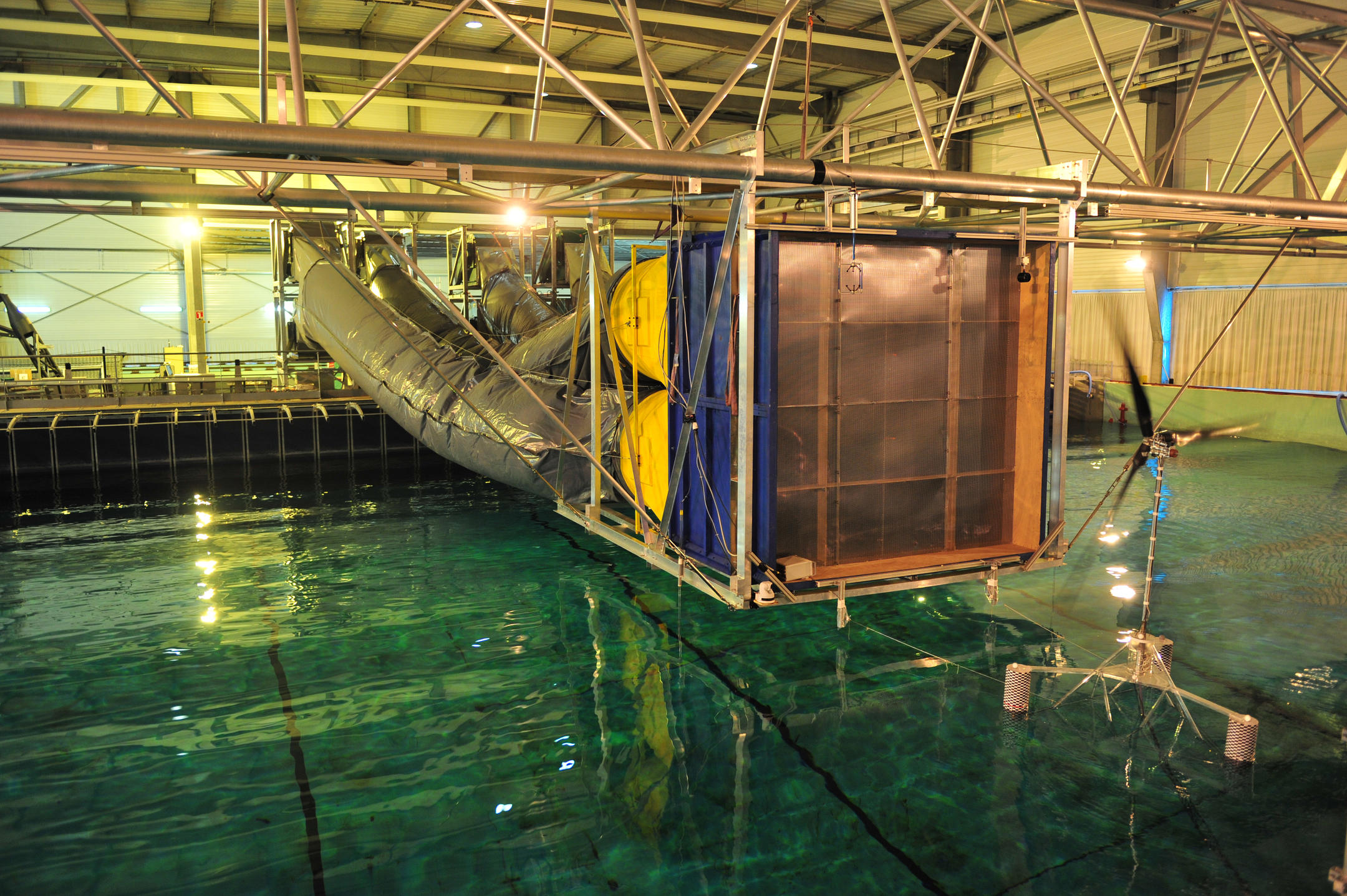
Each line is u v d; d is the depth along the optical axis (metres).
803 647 7.04
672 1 18.69
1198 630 7.14
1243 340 17.91
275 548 10.63
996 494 7.32
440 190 29.86
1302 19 15.45
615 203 7.98
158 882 4.02
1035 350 7.04
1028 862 4.05
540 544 10.77
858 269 6.52
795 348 6.43
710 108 6.20
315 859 4.20
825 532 6.71
